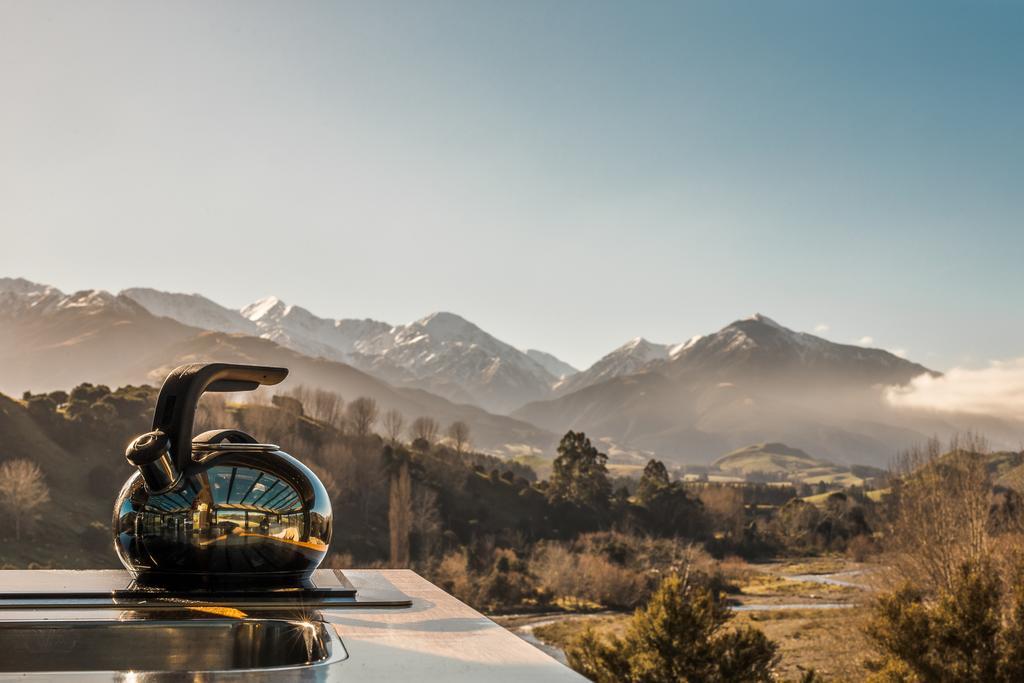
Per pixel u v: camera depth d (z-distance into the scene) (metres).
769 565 85.31
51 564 52.16
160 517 1.65
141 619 1.43
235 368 1.74
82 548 55.62
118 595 1.62
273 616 1.52
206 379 1.71
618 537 75.81
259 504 1.69
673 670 11.33
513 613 54.50
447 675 1.11
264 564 1.69
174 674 1.07
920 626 9.22
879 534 29.52
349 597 1.71
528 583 59.97
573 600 59.16
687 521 92.25
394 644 1.30
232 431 1.88
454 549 65.88
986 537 17.20
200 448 1.75
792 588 67.50
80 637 1.39
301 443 74.31
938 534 20.86
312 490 1.78
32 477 56.44
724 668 11.29
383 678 1.09
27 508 55.41
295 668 1.14
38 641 1.38
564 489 92.38
